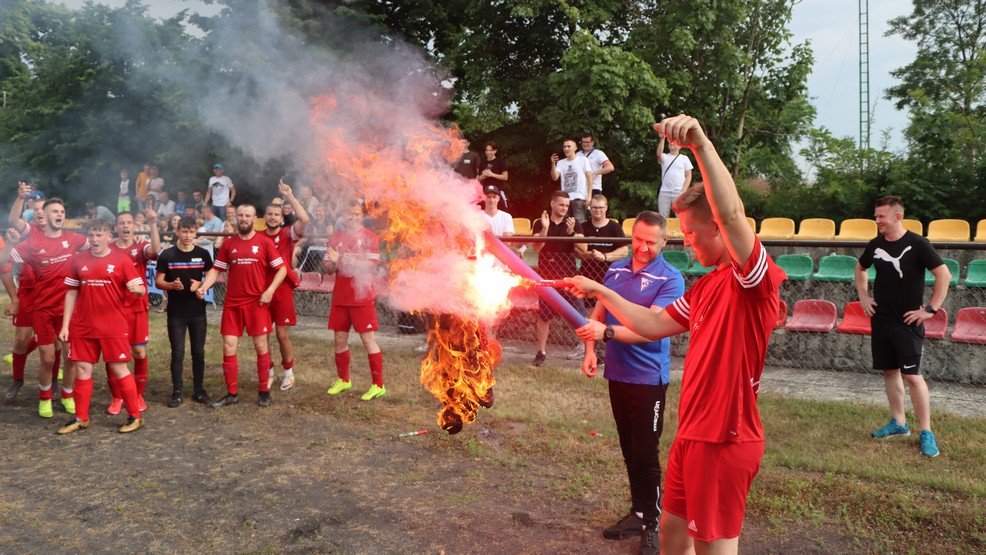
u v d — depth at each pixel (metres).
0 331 11.24
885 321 5.70
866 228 13.84
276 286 7.12
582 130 17.05
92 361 6.41
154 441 6.16
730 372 2.76
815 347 8.62
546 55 19.84
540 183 19.95
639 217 4.06
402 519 4.62
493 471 5.40
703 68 17.47
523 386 7.62
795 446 5.68
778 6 17.28
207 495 5.02
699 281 2.97
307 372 8.47
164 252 7.12
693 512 2.84
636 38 17.73
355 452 5.85
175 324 7.23
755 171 19.23
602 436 6.05
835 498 4.72
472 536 4.38
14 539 4.37
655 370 4.03
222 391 7.70
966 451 5.50
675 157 12.85
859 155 17.66
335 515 4.69
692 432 2.85
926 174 16.66
